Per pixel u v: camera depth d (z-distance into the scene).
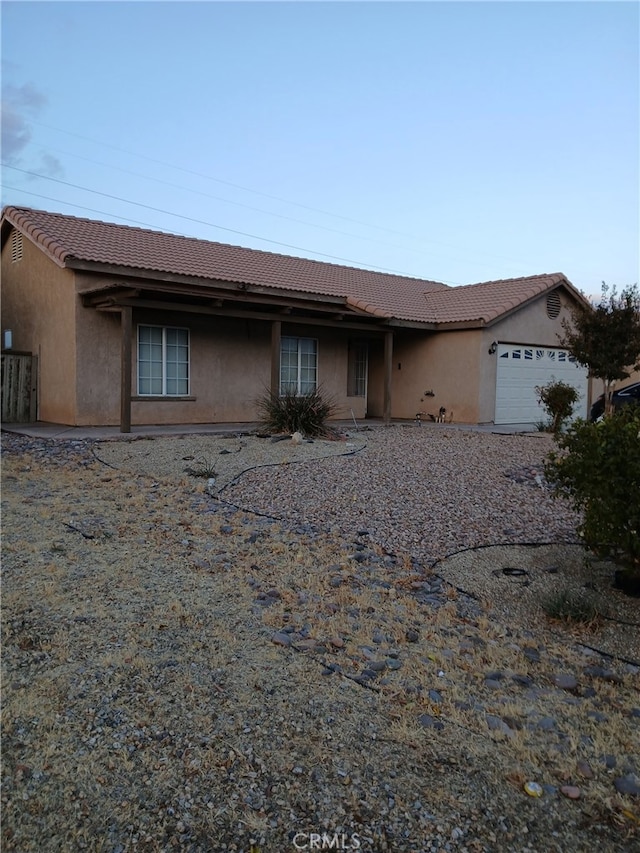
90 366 13.62
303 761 3.03
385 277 22.70
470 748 3.18
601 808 2.81
